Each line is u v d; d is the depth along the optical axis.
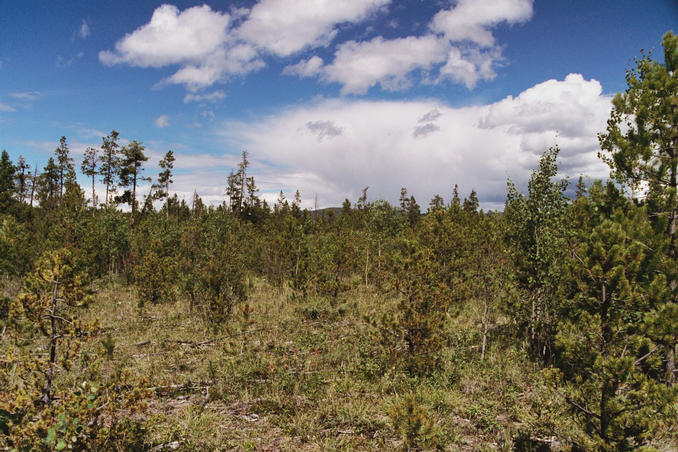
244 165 53.38
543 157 10.57
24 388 4.98
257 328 13.12
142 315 15.21
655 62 7.71
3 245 14.80
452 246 15.30
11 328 4.89
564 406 6.89
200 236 17.42
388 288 18.17
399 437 5.94
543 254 9.88
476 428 6.44
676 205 7.48
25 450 4.13
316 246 26.03
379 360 9.44
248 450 5.62
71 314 5.27
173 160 46.88
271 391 7.91
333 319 14.48
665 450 5.05
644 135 7.75
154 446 5.60
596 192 8.48
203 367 9.15
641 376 4.51
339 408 7.05
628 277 5.27
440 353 9.41
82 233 22.78
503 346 10.64
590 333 5.08
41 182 53.72
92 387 4.68
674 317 5.00
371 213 24.36
